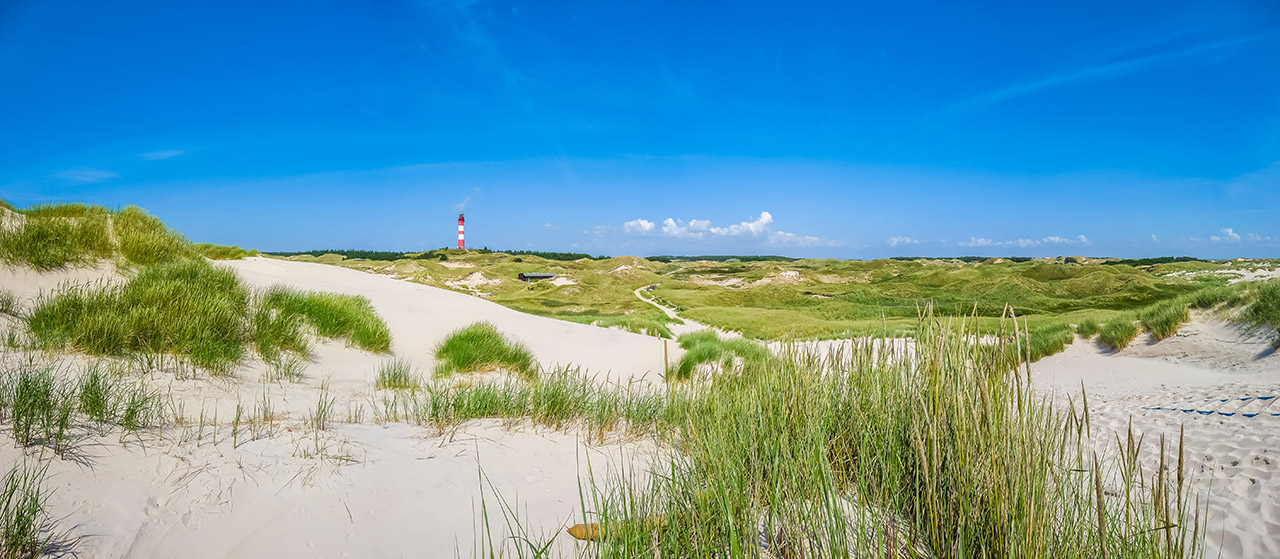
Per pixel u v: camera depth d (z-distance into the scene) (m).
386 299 12.95
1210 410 5.06
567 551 2.35
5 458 2.73
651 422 4.77
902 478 2.37
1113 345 12.52
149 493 2.68
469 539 2.49
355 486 2.99
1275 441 3.76
